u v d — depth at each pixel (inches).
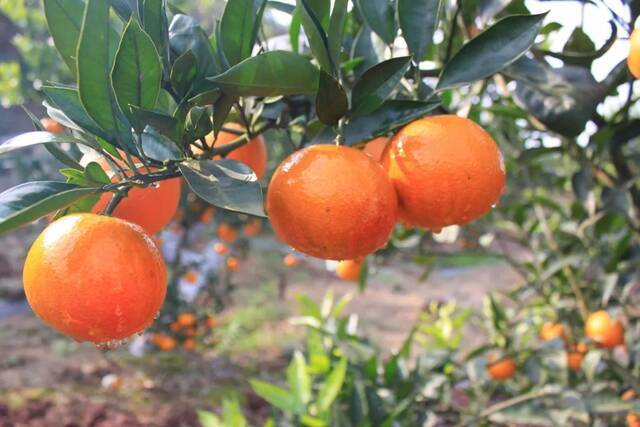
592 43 20.7
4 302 117.5
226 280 100.6
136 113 14.2
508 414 33.0
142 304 14.3
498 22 17.3
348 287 147.8
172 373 86.7
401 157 15.4
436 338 45.6
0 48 165.5
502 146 42.0
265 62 14.7
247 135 18.2
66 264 13.8
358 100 16.4
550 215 46.7
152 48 14.1
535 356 34.6
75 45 15.3
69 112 15.7
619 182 27.2
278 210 14.5
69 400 75.3
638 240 30.6
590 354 32.6
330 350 37.9
